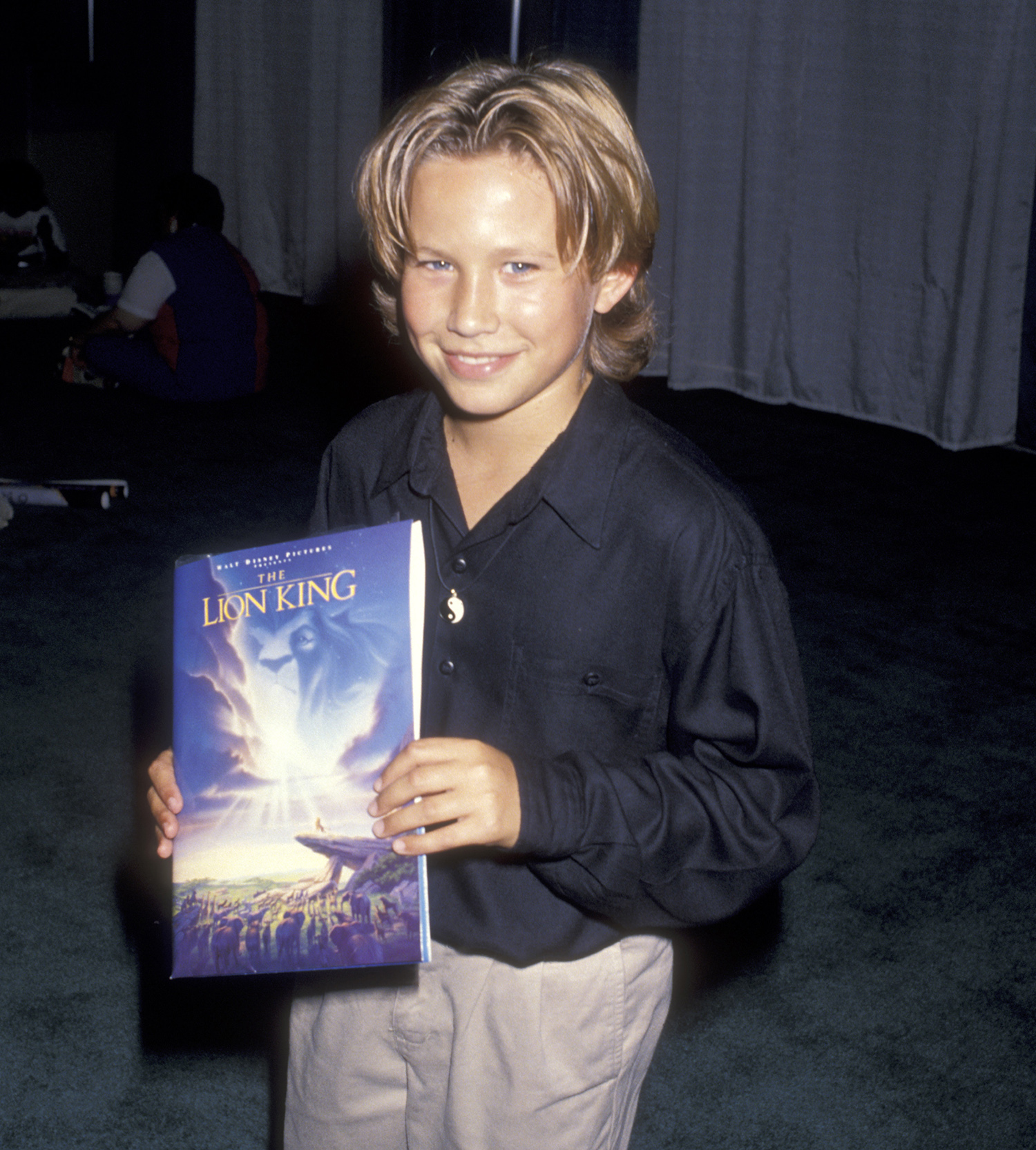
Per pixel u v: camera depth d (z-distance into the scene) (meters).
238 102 6.72
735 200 5.20
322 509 1.07
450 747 0.80
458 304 0.77
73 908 1.99
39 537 3.43
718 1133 1.64
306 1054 1.07
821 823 2.29
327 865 0.82
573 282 0.79
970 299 4.58
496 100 0.75
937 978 1.92
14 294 5.96
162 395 4.80
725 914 0.90
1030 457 4.68
